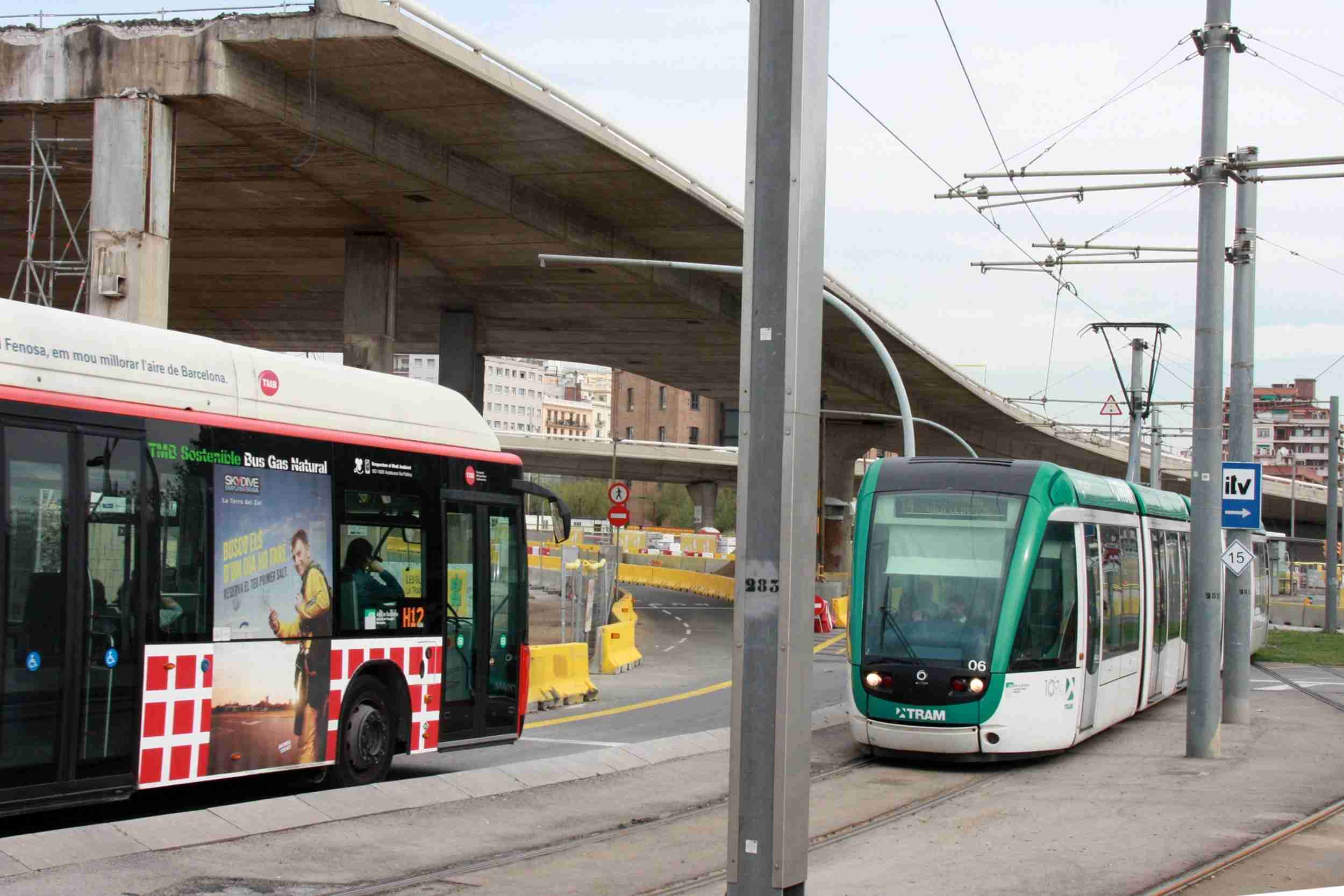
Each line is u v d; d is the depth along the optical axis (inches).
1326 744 736.3
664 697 970.7
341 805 456.4
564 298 1648.6
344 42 882.1
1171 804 525.3
